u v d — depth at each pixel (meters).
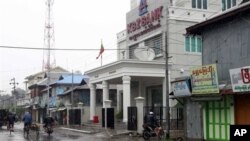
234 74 19.83
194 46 37.88
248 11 20.28
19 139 29.95
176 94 25.02
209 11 38.38
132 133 31.70
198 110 24.00
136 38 42.31
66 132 38.69
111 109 36.97
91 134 34.53
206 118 23.33
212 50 23.12
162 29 37.75
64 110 54.91
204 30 23.88
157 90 40.09
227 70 21.84
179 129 32.53
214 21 22.31
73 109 49.84
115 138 29.78
